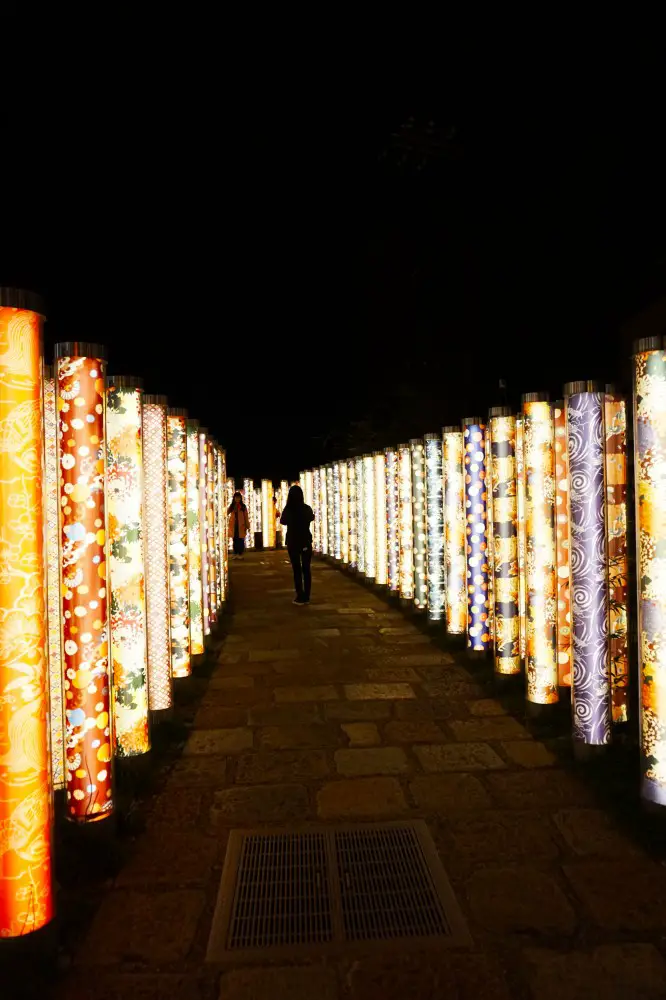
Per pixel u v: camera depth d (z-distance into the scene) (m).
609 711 4.60
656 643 3.71
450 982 2.70
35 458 2.84
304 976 2.76
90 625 3.69
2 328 2.76
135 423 4.53
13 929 2.77
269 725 5.57
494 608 6.34
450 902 3.19
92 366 3.69
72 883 3.40
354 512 15.10
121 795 4.29
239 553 20.67
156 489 5.51
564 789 4.31
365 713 5.82
